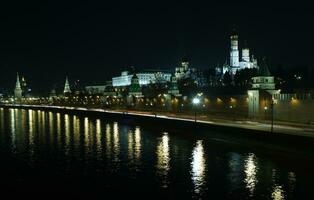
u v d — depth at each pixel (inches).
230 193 2106.3
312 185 2192.4
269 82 5103.3
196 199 2031.3
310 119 4008.4
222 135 3590.1
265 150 3019.2
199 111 6141.7
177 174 2536.9
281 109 4439.0
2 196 2133.4
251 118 4842.5
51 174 2645.2
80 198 2087.8
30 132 5295.3
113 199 2065.7
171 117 5472.4
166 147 3595.0
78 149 3690.9
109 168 2792.8
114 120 6919.3
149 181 2394.2
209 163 2805.1
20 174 2650.1
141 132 4933.6
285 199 1989.4
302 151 2657.5
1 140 4441.4
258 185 2218.3
